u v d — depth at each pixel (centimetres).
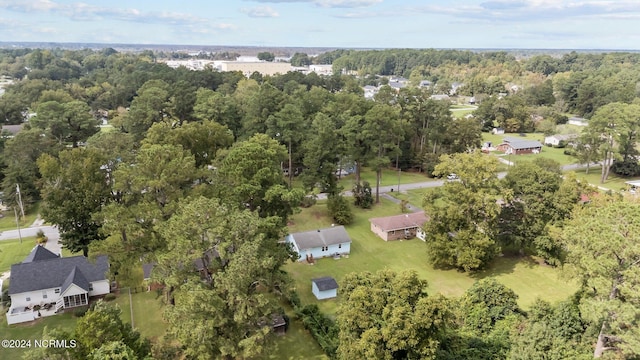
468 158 4778
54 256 4538
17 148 6438
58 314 3828
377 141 6738
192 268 2906
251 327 2798
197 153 5591
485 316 3447
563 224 4584
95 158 4672
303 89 9850
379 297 2644
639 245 2545
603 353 2639
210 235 2766
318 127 6397
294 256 4016
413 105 8625
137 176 3750
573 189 4753
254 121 7400
